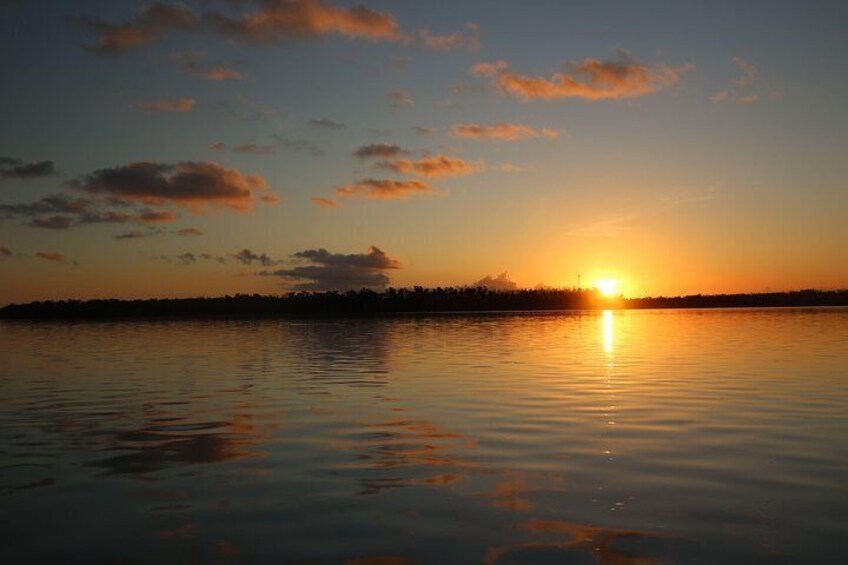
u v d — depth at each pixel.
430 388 23.89
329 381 26.50
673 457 13.33
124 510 10.48
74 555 8.77
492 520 9.80
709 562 8.25
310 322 111.69
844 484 11.34
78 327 101.00
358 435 15.82
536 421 17.30
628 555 8.48
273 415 18.77
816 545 8.73
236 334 69.06
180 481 12.06
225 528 9.62
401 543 8.95
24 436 16.27
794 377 25.70
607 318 115.00
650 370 28.97
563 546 8.79
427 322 101.94
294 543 9.02
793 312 134.75
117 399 22.41
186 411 19.69
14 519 10.14
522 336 58.97
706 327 71.81
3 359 39.84
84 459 13.80
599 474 12.16
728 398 20.70
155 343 54.41
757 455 13.41
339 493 11.19
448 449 14.25
